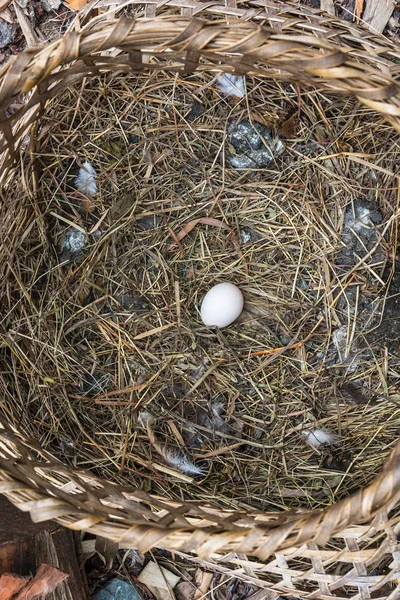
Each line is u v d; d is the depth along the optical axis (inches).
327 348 39.9
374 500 29.7
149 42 32.2
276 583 34.5
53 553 34.3
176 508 32.4
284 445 38.8
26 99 39.0
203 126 39.4
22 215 37.5
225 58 32.5
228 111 39.5
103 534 30.2
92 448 37.7
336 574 35.2
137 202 39.5
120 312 39.4
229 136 39.8
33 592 32.8
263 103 39.4
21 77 31.4
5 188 36.6
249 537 30.1
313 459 38.8
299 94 38.8
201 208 39.9
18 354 37.1
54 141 38.7
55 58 31.4
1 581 32.6
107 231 39.2
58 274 38.7
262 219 40.2
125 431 38.2
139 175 39.8
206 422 39.2
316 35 33.9
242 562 33.9
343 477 37.7
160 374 39.3
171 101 39.1
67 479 34.1
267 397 39.5
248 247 40.3
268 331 40.1
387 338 39.9
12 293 37.6
